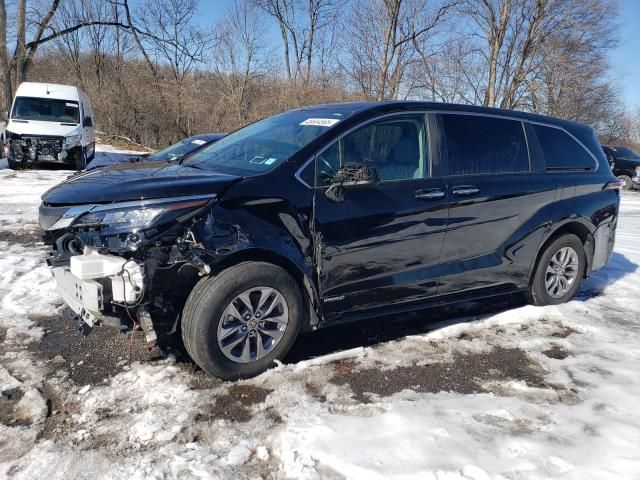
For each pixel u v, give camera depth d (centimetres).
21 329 414
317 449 278
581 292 568
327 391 340
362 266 386
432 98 2616
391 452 277
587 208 514
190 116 2772
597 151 544
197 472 260
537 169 486
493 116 470
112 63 3219
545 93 2628
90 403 318
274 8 2966
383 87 2517
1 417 303
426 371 374
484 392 348
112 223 320
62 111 1600
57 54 3325
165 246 323
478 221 439
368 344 417
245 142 431
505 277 471
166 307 336
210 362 338
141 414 308
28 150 1500
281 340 362
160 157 985
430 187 412
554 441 293
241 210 340
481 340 431
